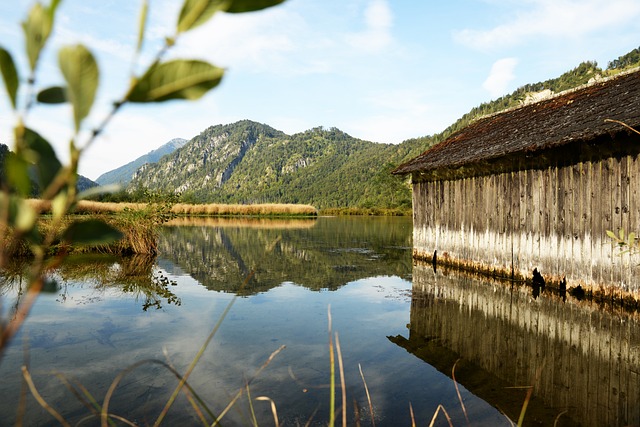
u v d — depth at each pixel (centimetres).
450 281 835
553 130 785
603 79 926
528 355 432
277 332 487
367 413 304
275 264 1009
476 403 321
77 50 37
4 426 276
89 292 680
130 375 363
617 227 632
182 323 516
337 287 758
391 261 1100
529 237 807
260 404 314
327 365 391
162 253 1167
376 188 9812
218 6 40
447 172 1052
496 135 1035
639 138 594
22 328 488
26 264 836
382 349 439
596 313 596
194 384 347
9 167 39
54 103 43
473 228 961
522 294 721
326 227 2536
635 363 410
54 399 319
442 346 455
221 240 1570
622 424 287
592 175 676
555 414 304
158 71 38
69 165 40
